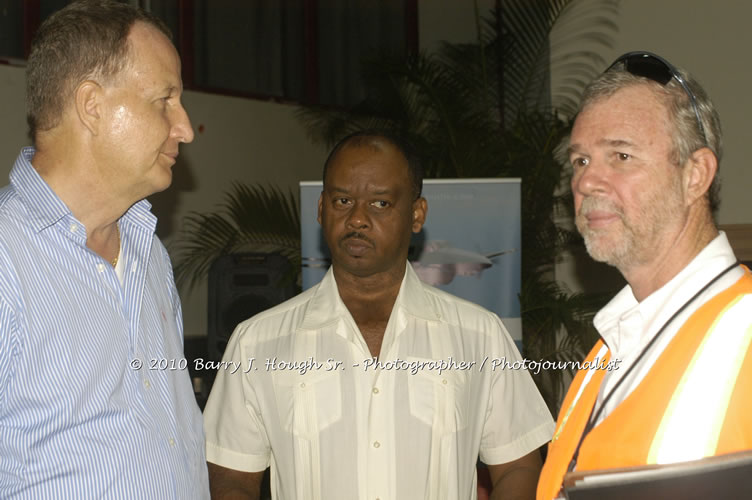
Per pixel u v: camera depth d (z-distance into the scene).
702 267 1.10
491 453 1.90
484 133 5.45
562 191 5.55
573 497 0.79
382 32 7.60
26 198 1.40
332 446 1.74
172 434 1.51
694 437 0.95
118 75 1.42
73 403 1.34
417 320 1.83
